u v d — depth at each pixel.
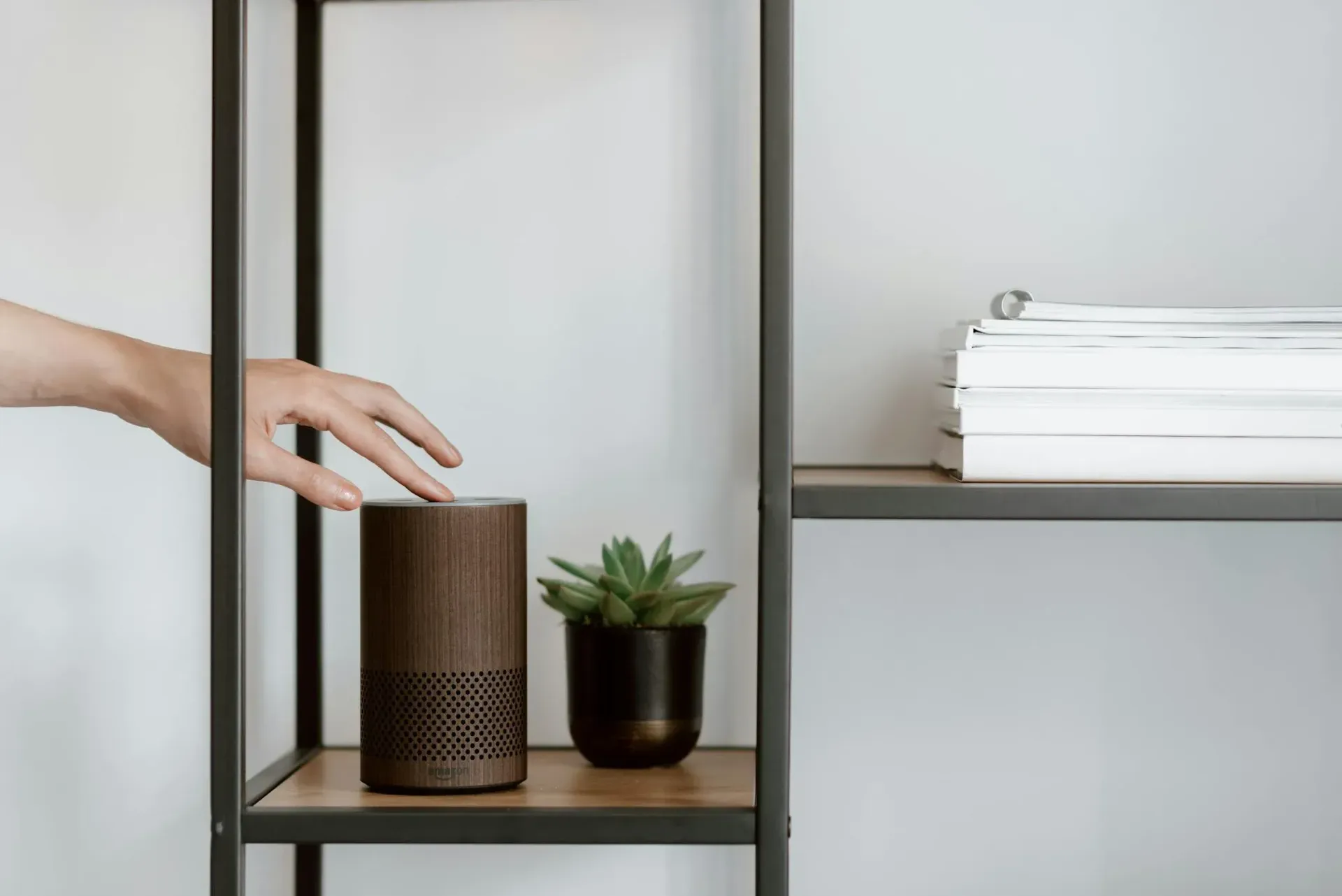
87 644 1.06
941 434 0.95
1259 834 1.03
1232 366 0.79
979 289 1.04
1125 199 1.03
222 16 0.77
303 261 1.05
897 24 1.04
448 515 0.83
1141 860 1.03
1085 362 0.79
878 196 1.04
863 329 1.04
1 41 1.06
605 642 0.92
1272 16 1.03
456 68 1.05
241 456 0.77
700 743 1.04
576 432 1.05
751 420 1.05
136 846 1.06
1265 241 1.03
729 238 1.04
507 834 0.77
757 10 1.04
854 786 1.04
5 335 0.88
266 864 1.06
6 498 1.06
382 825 0.77
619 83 1.05
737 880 1.05
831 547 1.04
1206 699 1.03
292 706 1.06
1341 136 1.03
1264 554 1.03
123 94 1.06
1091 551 1.04
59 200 1.06
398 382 1.06
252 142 1.05
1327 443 0.79
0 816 1.06
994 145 1.04
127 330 1.06
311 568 1.05
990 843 1.04
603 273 1.05
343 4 1.06
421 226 1.06
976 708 1.04
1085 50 1.04
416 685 0.83
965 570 1.04
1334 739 1.03
